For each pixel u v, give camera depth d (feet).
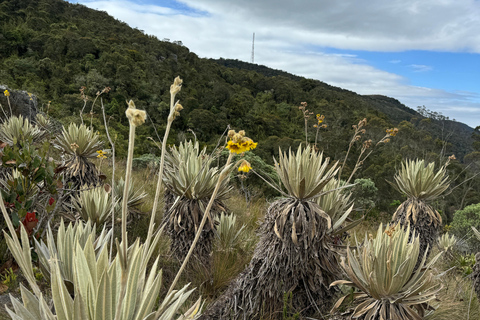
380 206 45.24
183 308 9.47
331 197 10.85
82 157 14.98
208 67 283.59
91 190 12.48
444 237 22.38
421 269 8.15
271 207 9.42
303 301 9.29
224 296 10.41
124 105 149.48
